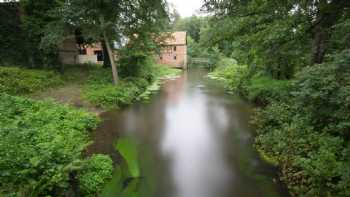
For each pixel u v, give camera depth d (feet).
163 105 43.19
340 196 13.19
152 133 28.48
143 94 53.06
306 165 15.76
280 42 26.86
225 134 27.99
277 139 21.90
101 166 18.93
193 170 19.79
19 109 26.37
